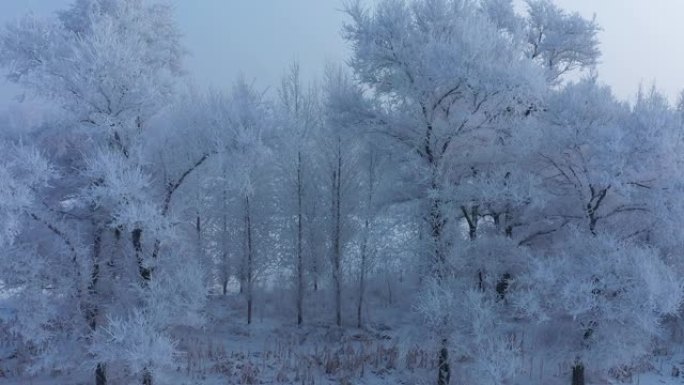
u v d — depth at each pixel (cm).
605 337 953
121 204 813
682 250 1039
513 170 1055
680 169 945
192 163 941
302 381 1077
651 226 1008
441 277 1043
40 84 847
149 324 868
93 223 970
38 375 1073
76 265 916
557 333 1040
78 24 1076
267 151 903
